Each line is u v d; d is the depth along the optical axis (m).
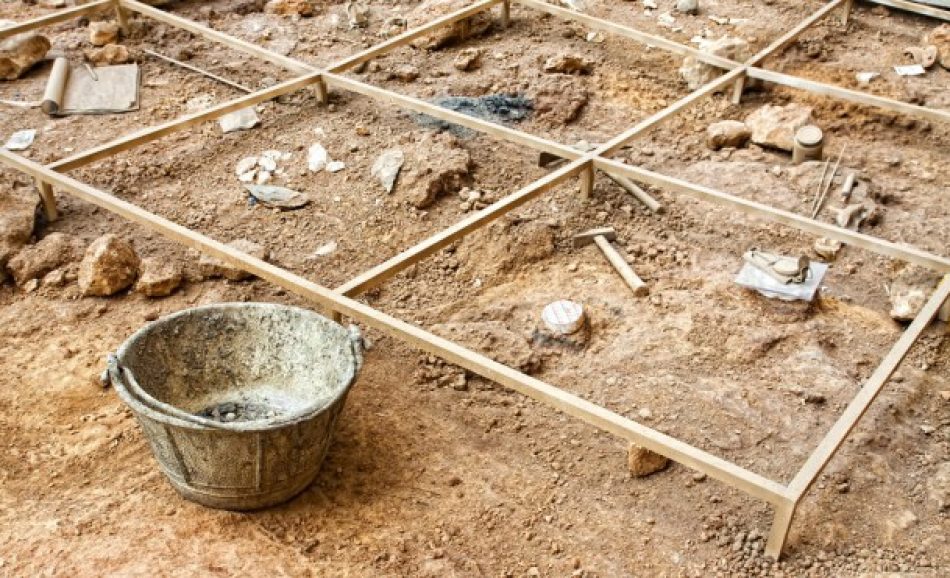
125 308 3.78
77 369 3.59
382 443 3.42
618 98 4.61
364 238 4.00
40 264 3.84
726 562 3.21
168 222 3.78
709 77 4.62
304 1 5.09
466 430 3.47
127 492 3.29
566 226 4.03
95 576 3.11
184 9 5.07
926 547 3.25
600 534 3.26
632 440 3.23
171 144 4.32
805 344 3.67
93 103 4.50
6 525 3.21
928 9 4.96
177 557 3.15
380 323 3.46
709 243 3.98
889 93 4.59
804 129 4.27
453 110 4.48
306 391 3.42
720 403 3.52
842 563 3.21
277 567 3.15
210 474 3.18
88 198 3.88
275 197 4.10
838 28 5.02
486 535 3.25
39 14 5.04
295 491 3.27
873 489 3.36
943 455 3.44
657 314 3.75
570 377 3.59
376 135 4.38
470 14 4.79
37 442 3.40
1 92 4.55
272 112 4.48
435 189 4.11
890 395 3.56
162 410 3.13
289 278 3.59
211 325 3.39
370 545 3.21
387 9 5.15
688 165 4.29
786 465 3.39
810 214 4.06
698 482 3.36
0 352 3.63
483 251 3.93
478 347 3.64
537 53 4.83
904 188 4.21
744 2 5.22
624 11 5.14
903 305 3.74
